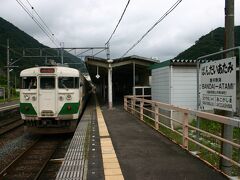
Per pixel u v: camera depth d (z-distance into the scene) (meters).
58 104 12.64
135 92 22.70
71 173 6.19
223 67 5.88
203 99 6.86
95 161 6.97
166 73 15.95
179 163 6.62
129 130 11.38
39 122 12.73
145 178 5.68
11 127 16.78
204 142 10.53
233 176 5.75
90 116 17.27
